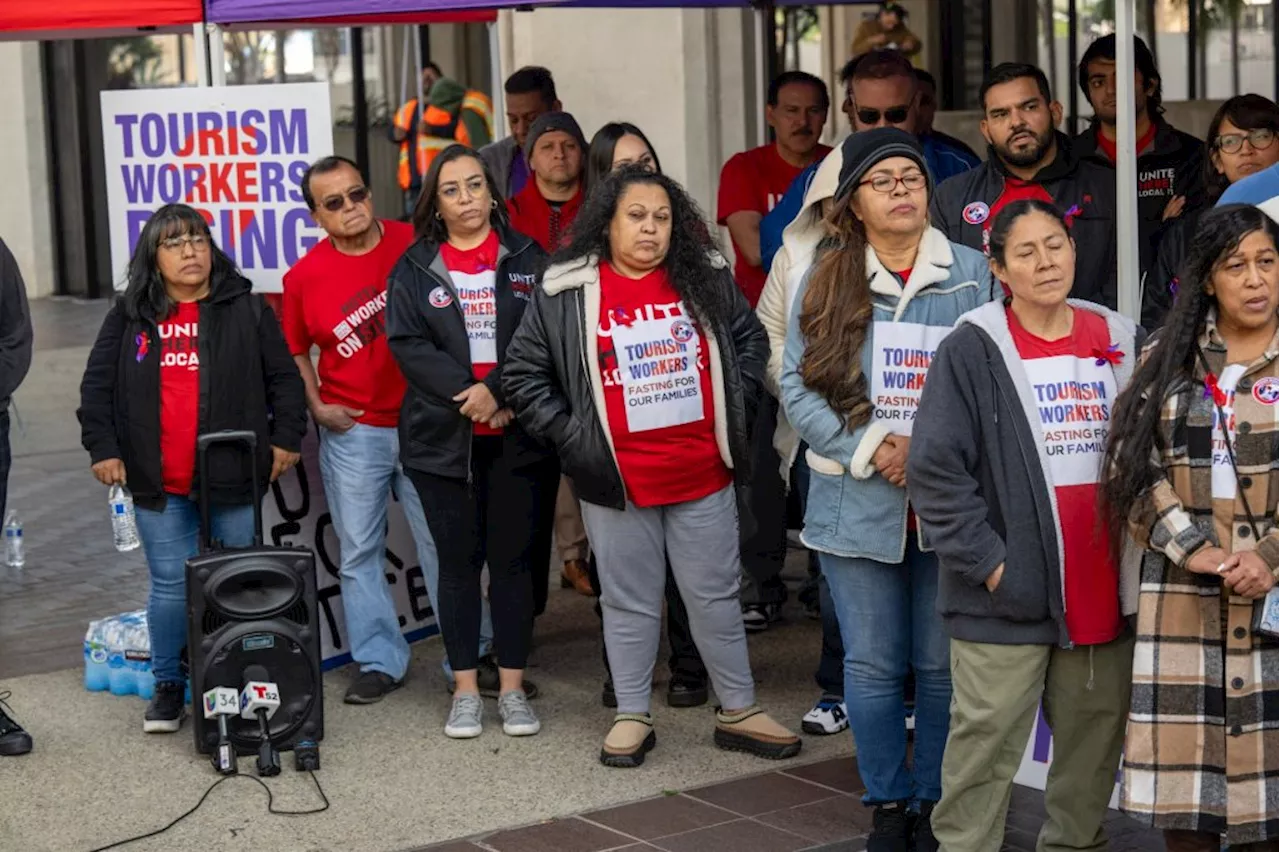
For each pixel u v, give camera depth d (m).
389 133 15.38
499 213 5.68
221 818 4.96
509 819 4.90
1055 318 4.04
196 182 6.35
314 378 6.12
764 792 5.06
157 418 5.61
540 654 6.54
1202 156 5.70
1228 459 3.72
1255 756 3.73
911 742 5.44
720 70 9.72
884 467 4.36
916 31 10.74
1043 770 4.75
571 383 5.11
